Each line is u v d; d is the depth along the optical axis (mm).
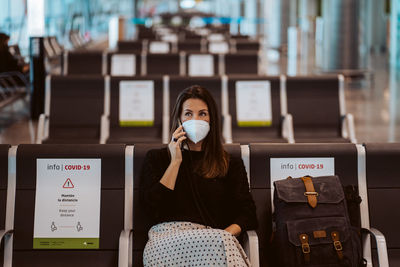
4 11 16469
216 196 3904
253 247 3744
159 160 3975
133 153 4105
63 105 7617
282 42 32250
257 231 4121
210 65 11234
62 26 24688
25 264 3996
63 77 7684
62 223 4027
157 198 3811
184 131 3916
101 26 35125
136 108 7699
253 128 7703
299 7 43719
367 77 16938
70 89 7664
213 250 3531
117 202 4062
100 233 4035
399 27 22312
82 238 4023
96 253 4027
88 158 4086
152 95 7762
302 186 3803
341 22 17281
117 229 4043
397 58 22641
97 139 7488
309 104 7742
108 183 4082
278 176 4172
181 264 3555
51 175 4066
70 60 11156
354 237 3803
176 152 3857
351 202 3990
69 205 4047
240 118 7707
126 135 7617
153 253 3631
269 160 4172
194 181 3910
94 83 7715
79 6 28531
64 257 4016
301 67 22875
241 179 3961
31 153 4078
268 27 39656
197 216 3861
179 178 3918
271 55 28422
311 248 3652
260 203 4145
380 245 3822
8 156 4062
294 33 27484
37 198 4047
